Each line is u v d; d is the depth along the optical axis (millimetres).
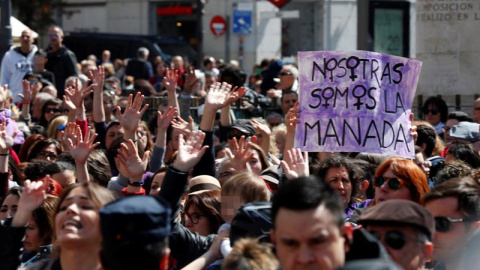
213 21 39375
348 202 8562
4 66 19078
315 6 40312
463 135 11852
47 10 38188
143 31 41781
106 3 42406
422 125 11398
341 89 9398
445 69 18531
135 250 5172
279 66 21422
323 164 8664
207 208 8016
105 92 14812
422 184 7832
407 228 5785
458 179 6883
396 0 26859
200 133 7102
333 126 9375
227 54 39281
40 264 6695
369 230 5871
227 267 5773
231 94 9305
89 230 5961
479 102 13492
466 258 6758
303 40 40562
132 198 5297
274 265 5773
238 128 10938
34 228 7766
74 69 19672
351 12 40531
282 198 5074
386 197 7848
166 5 41531
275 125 14773
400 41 27219
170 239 7430
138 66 26000
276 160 10297
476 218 6727
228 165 8953
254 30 39656
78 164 8438
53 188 8578
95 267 5988
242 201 7082
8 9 17547
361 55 9359
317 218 5008
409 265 5793
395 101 9453
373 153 9453
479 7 18406
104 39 34062
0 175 8664
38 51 19438
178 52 35219
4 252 6508
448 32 18484
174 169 6895
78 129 8648
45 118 15172
